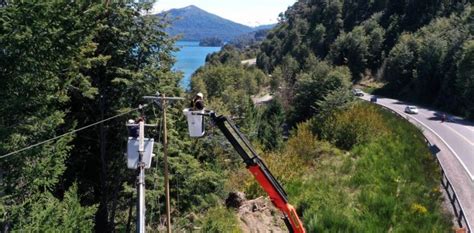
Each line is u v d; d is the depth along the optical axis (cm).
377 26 10381
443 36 6894
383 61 8969
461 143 3272
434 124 4178
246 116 4275
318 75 5147
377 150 2470
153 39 1683
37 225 1094
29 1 977
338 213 1598
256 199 1697
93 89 1341
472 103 4809
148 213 1714
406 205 1783
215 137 2381
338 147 2661
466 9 7888
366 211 1703
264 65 13238
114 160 1789
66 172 1672
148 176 1602
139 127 784
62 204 1219
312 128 3086
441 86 5884
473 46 5125
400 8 10825
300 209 1745
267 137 3966
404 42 7812
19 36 981
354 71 9581
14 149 1090
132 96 1677
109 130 1791
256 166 675
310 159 2417
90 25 1168
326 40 12038
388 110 4219
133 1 1628
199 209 1825
